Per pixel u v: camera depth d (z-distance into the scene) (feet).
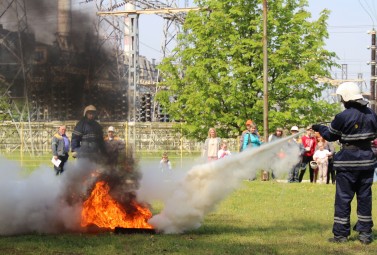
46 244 23.02
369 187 24.12
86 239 24.12
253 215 32.32
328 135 24.47
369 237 23.88
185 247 22.25
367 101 24.08
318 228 27.53
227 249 21.88
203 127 89.10
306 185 54.80
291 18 88.58
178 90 93.56
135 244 22.85
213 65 86.89
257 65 85.87
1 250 21.93
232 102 85.30
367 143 24.02
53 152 46.11
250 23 87.92
